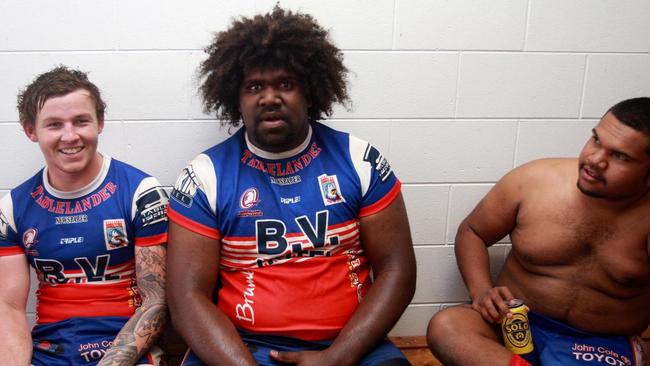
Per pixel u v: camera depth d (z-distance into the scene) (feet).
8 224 4.23
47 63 4.83
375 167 4.28
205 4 4.84
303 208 4.15
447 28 5.09
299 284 4.08
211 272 4.12
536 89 5.32
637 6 5.22
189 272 4.02
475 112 5.32
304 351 3.97
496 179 5.51
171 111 5.04
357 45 5.05
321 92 4.27
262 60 3.95
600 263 4.18
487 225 4.80
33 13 4.72
